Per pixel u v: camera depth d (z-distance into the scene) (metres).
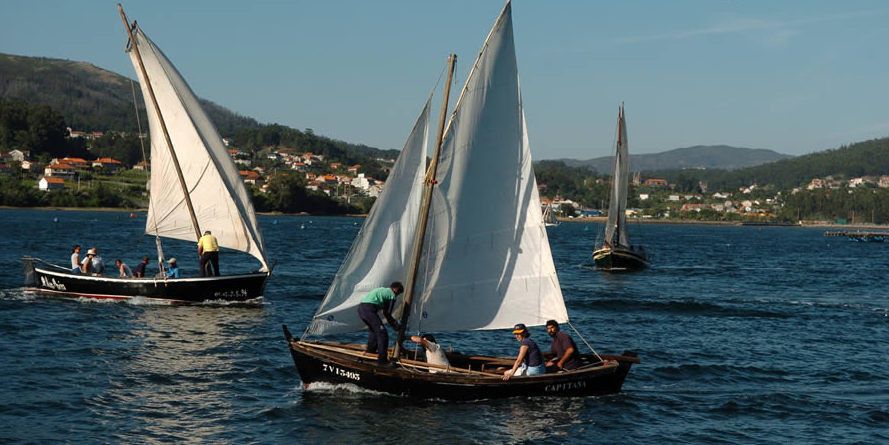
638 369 28.78
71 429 20.28
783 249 138.75
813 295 57.19
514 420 21.86
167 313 37.53
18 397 22.70
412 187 23.02
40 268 42.53
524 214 23.73
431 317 23.55
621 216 78.69
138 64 40.03
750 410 23.84
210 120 40.66
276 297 45.38
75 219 165.62
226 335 32.66
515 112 23.56
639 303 48.28
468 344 33.44
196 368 26.78
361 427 20.88
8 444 19.02
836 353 33.16
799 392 26.09
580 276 70.62
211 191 40.75
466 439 20.33
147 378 25.33
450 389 22.89
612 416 22.67
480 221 23.59
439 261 23.44
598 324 39.75
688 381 27.30
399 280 23.22
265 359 28.34
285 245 102.56
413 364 23.27
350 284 23.09
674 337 36.31
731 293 57.41
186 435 20.16
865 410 24.02
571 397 24.12
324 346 23.83
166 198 41.03
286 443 19.75
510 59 23.39
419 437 20.33
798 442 21.00
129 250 82.12
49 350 28.80
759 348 33.84
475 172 23.41
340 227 188.88
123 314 36.78
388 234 23.05
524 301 23.86
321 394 23.41
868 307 50.03
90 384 24.36
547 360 24.78
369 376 22.86
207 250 40.19
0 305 38.34
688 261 96.56
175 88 40.03
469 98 23.09
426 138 22.92
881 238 195.88
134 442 19.56
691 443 20.78
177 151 40.69
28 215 182.50
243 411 22.03
